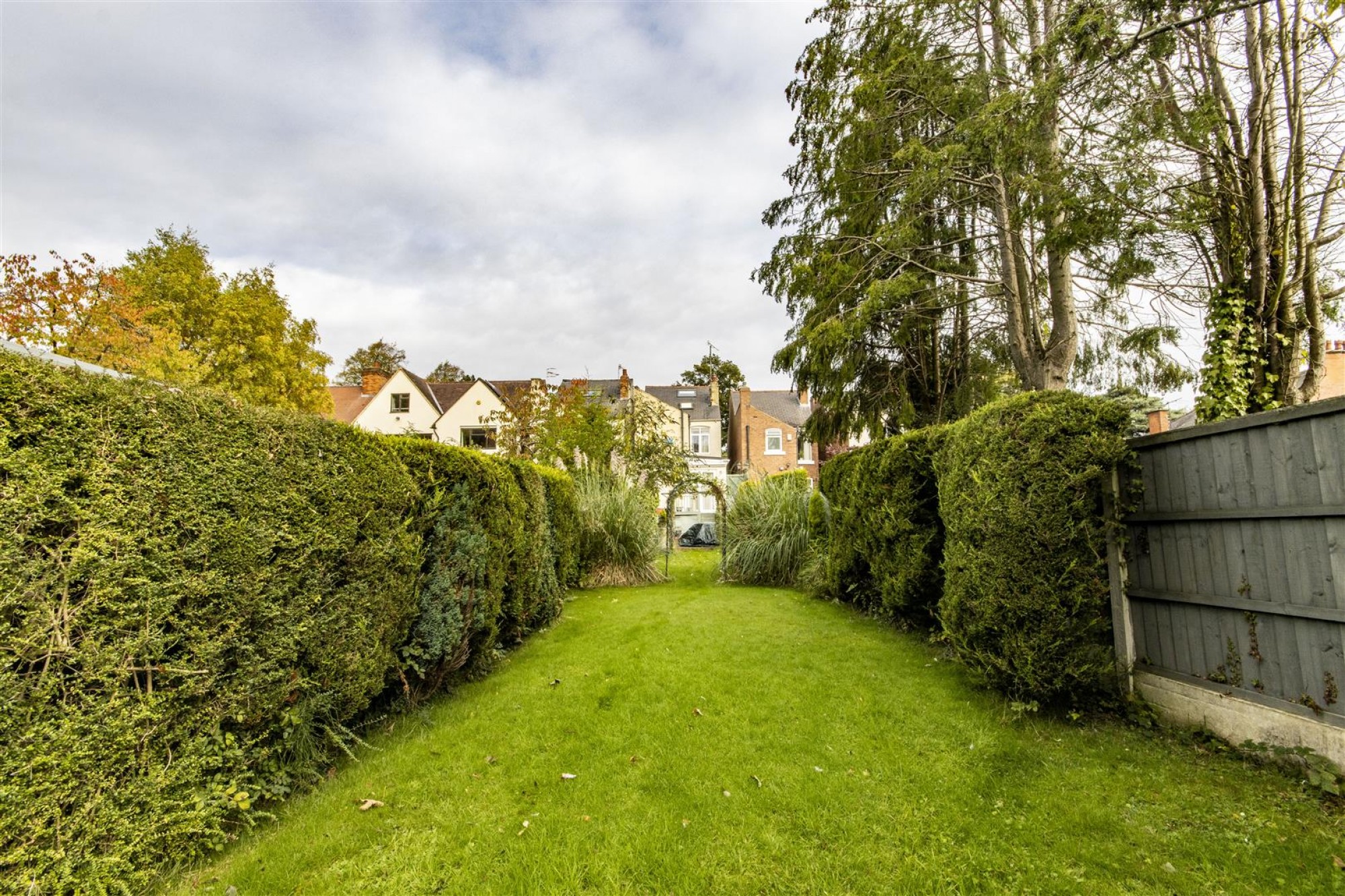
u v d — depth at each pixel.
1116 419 3.23
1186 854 2.11
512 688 4.22
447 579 3.89
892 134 9.59
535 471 6.09
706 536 18.72
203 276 16.75
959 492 3.83
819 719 3.48
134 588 1.99
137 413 2.04
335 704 2.94
